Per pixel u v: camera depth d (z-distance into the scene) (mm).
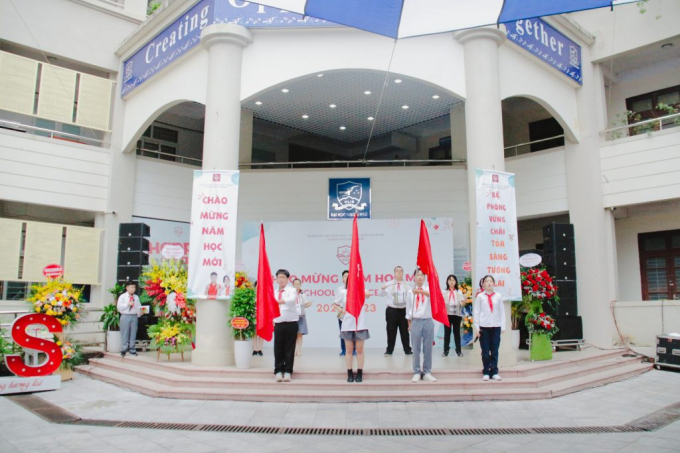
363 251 11492
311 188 13516
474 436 5355
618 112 13586
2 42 12109
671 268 12609
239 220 13500
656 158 11336
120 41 13562
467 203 13172
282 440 5223
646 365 9578
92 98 12805
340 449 4910
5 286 11641
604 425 5777
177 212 13680
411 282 11320
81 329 12016
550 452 4781
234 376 7691
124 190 12867
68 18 12836
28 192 11633
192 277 8578
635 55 12430
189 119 16156
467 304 9742
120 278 10977
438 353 10125
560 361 8656
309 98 12672
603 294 11445
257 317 7551
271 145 16172
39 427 5711
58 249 11969
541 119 14781
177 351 9102
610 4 5984
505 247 8578
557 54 11375
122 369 8820
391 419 5988
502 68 9984
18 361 7828
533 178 12914
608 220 11961
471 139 8914
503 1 6000
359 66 9438
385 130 15031
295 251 11617
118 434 5422
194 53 10430
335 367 7953
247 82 9438
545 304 9922
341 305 7820
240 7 9461
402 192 13328
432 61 9328
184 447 4961
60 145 12188
